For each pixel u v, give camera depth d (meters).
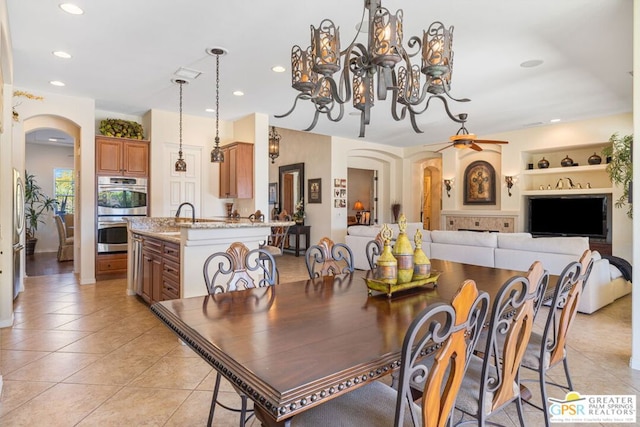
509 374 1.60
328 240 2.83
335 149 8.64
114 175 5.85
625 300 4.82
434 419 1.22
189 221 5.01
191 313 1.73
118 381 2.59
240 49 3.76
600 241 6.78
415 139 8.75
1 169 3.63
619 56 3.88
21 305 4.43
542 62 4.04
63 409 2.24
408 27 3.28
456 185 8.98
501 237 4.78
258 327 1.54
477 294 1.28
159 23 3.24
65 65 4.21
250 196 6.15
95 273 5.74
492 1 2.86
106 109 6.06
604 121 6.48
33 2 2.92
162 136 6.14
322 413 1.40
